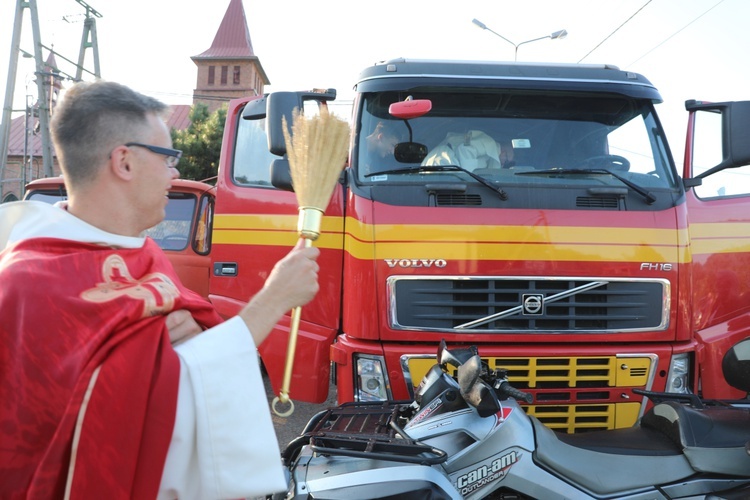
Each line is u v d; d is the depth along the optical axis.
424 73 4.37
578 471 2.76
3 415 1.31
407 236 3.91
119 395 1.31
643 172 4.32
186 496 1.42
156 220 1.61
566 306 3.95
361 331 3.92
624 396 3.96
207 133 28.41
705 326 4.68
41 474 1.28
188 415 1.39
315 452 2.74
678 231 4.08
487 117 4.41
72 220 1.49
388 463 2.62
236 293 4.88
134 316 1.38
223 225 4.98
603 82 4.44
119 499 1.29
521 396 2.68
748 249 4.82
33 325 1.33
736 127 4.20
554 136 4.40
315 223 1.77
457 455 2.74
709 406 3.45
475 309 3.91
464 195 4.02
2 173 22.33
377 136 4.30
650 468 2.80
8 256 1.44
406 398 3.88
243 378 1.46
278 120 4.03
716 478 2.81
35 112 22.05
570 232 3.96
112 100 1.53
